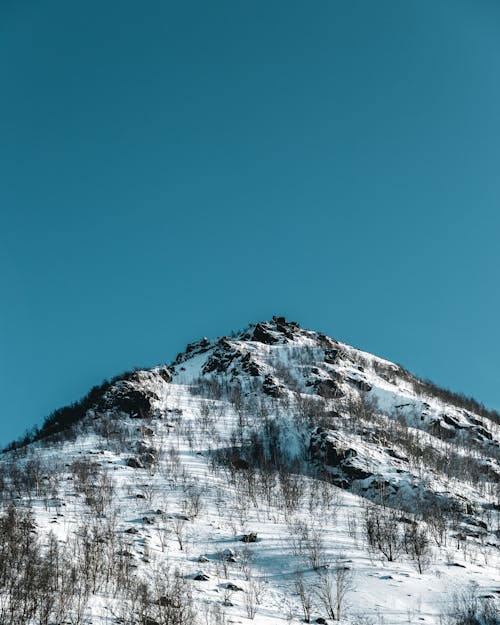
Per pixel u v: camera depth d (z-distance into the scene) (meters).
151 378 102.75
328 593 30.59
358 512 52.50
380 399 107.50
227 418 88.00
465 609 29.75
